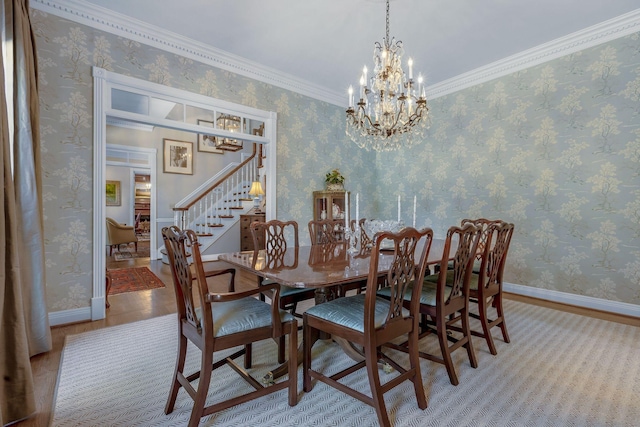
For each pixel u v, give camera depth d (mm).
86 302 2703
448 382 1835
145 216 9875
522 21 2848
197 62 3312
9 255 1502
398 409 1586
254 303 1741
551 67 3299
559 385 1788
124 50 2859
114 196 8203
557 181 3285
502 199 3703
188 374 1895
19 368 1487
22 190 1999
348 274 1664
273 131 3922
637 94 2805
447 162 4234
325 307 1718
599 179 3021
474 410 1576
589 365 2004
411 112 2680
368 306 1429
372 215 5145
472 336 2475
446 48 3326
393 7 2627
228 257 2209
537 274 3436
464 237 1876
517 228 3582
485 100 3830
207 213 6098
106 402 1633
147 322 2713
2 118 1455
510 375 1898
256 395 1491
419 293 1639
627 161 2865
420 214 4582
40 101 2459
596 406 1602
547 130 3344
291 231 4164
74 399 1654
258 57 3535
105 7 2656
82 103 2646
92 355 2123
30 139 2014
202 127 3389
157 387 1772
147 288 3766
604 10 2695
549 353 2170
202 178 6793
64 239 2582
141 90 2955
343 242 3020
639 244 2816
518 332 2535
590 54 3049
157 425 1470
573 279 3197
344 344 2043
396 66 2631
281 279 1559
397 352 2248
